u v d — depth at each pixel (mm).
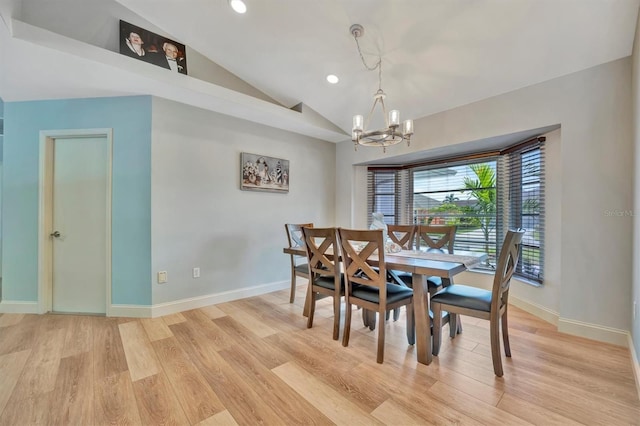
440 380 1768
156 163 2859
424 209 4199
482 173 3609
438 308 2035
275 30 2564
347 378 1793
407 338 2309
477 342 2275
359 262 2123
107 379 1776
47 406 1534
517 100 2697
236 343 2266
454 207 3887
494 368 1811
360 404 1557
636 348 1812
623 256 2162
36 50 2037
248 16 2451
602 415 1458
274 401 1581
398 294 2146
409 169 4359
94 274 2926
